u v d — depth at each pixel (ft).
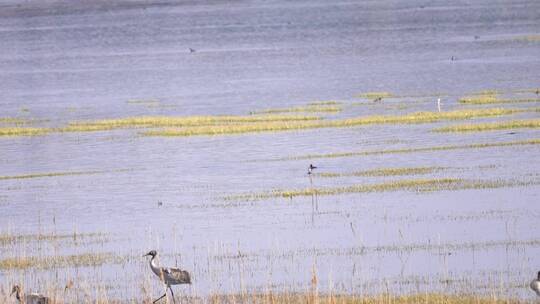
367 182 150.82
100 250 113.39
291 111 250.16
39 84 359.66
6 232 126.41
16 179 171.22
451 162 164.76
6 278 99.71
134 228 126.31
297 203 138.10
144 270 102.37
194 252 110.52
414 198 136.46
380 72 347.97
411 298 84.48
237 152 189.67
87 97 312.09
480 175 151.33
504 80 301.02
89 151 199.41
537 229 114.83
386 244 110.42
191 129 219.41
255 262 104.47
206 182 159.84
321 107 255.91
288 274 98.43
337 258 104.68
